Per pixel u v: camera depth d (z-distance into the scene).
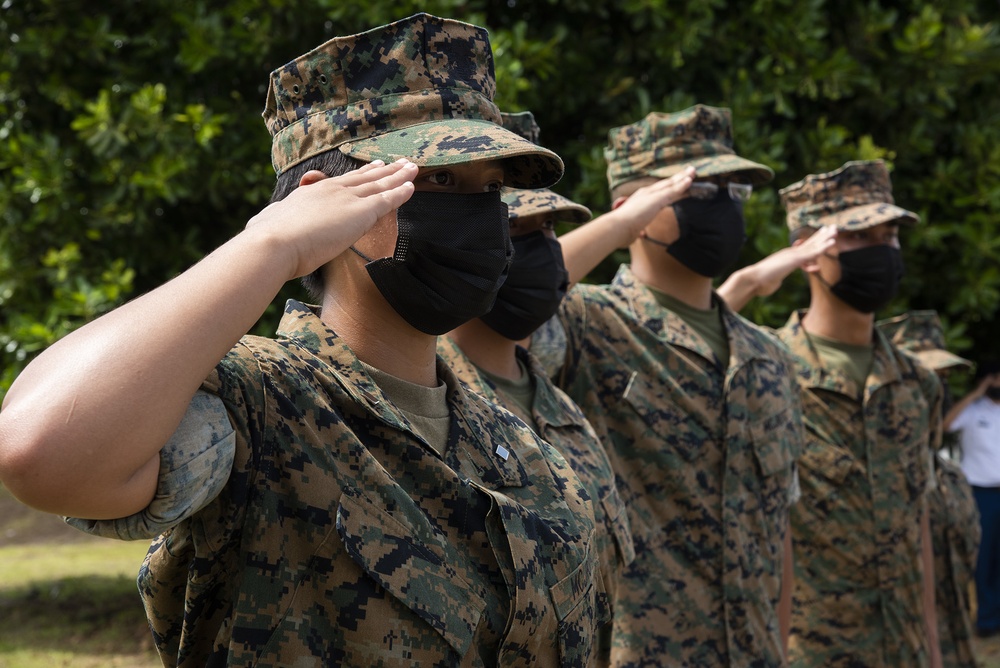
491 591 1.62
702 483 3.38
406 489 1.60
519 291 2.69
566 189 6.46
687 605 3.29
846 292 4.60
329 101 1.72
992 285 6.66
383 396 1.64
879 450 4.62
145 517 1.33
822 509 4.59
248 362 1.51
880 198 4.65
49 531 10.13
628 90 6.32
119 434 1.22
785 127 6.50
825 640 4.55
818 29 6.10
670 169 3.62
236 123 6.20
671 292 3.59
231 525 1.45
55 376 1.24
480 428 1.80
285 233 1.41
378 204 1.50
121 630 6.85
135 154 6.05
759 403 3.52
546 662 1.71
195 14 5.99
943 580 5.66
